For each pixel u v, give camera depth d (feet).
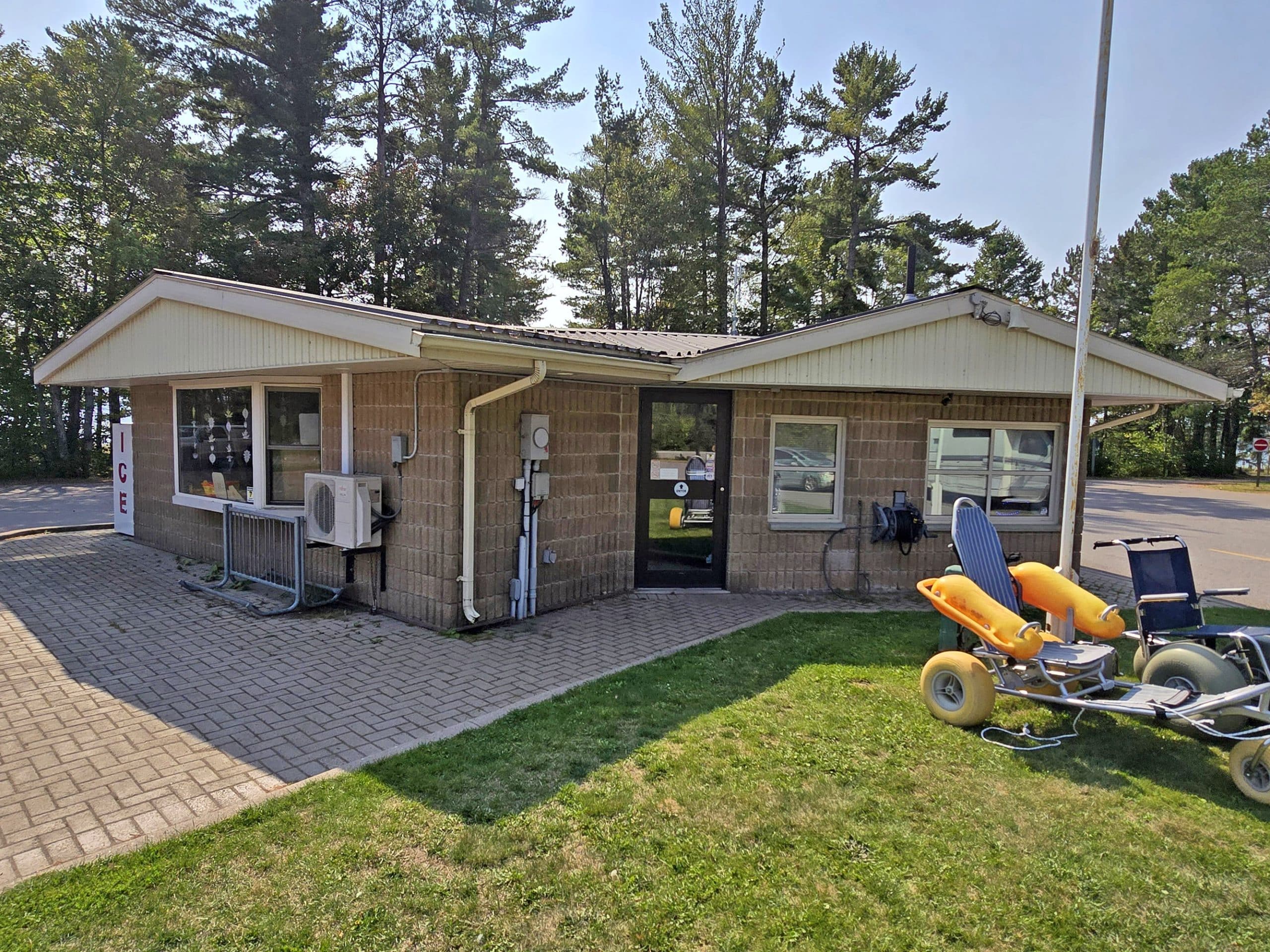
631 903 8.93
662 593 25.94
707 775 12.14
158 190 77.05
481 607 20.98
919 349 23.50
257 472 25.73
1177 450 121.60
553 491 22.98
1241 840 10.66
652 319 91.81
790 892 9.21
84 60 76.84
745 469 26.11
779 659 18.54
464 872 9.44
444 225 87.15
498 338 16.61
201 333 23.66
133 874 9.27
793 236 92.63
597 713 14.75
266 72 79.87
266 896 8.90
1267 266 93.04
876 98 85.81
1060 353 23.95
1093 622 15.71
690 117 85.46
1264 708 12.46
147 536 34.30
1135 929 8.74
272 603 23.34
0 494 60.90
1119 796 11.85
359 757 12.75
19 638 19.76
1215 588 30.30
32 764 12.44
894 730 14.23
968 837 10.55
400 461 21.21
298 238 79.56
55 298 74.18
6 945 7.97
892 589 27.27
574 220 91.15
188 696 15.61
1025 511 28.81
